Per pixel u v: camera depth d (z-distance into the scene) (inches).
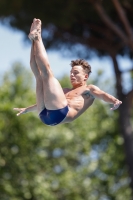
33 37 540.1
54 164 1866.4
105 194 1983.3
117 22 1512.1
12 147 1630.2
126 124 1467.8
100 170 1991.9
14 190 1624.0
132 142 1469.0
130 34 1376.7
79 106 565.3
